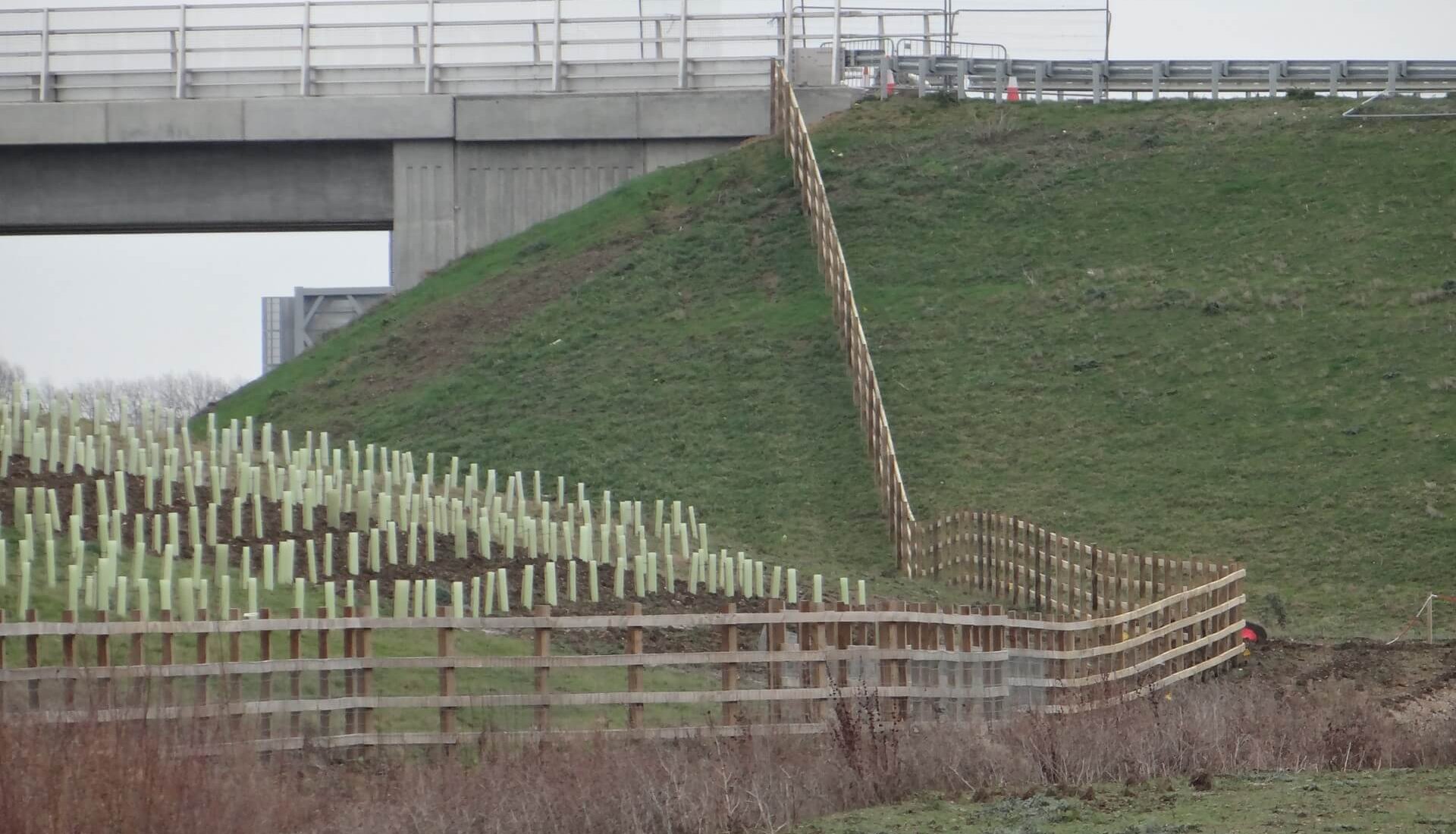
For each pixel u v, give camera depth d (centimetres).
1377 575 12812
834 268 18362
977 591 11806
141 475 8906
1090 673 7719
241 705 4950
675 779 4534
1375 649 10006
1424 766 5616
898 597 11175
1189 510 14425
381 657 5909
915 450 16000
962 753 5278
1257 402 16275
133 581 6944
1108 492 14925
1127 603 9094
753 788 4606
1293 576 12962
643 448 16238
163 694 4788
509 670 6775
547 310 19650
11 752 3934
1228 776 5206
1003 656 6906
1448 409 15588
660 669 7600
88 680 4472
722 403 17000
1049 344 17925
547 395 17638
